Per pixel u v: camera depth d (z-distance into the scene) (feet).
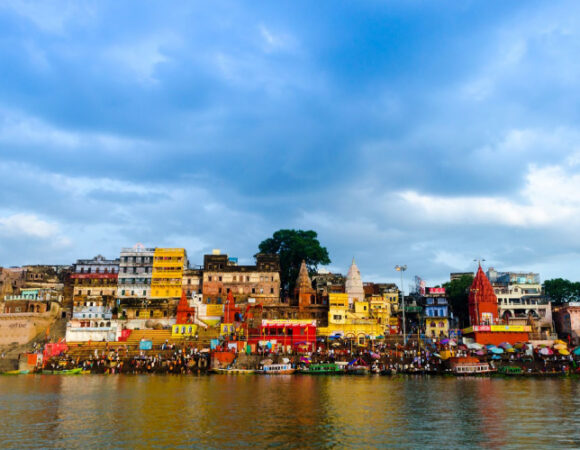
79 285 339.36
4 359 261.44
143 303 319.27
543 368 228.84
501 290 334.03
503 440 86.28
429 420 104.32
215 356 237.86
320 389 159.74
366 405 124.36
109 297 329.72
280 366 227.40
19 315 303.48
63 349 270.87
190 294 335.88
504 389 160.45
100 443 84.53
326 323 303.68
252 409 118.01
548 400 133.90
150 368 240.73
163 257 343.46
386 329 306.14
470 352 249.55
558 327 322.96
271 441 85.66
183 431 93.56
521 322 310.86
